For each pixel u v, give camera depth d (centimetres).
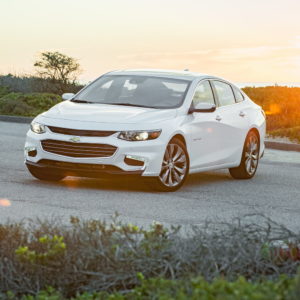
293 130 2389
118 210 1017
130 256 580
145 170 1174
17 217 936
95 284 564
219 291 446
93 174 1177
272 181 1422
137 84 1312
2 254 595
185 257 578
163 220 955
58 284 572
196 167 1283
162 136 1191
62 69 3656
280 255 632
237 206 1097
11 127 2514
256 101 3609
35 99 3158
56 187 1209
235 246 606
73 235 617
